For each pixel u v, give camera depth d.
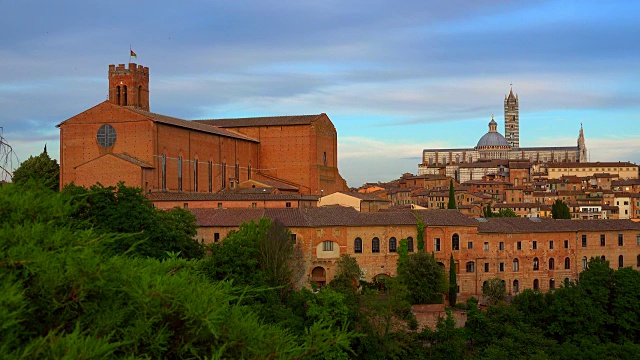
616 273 97.69
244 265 84.19
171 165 158.38
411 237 123.81
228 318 26.55
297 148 197.38
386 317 85.62
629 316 93.94
